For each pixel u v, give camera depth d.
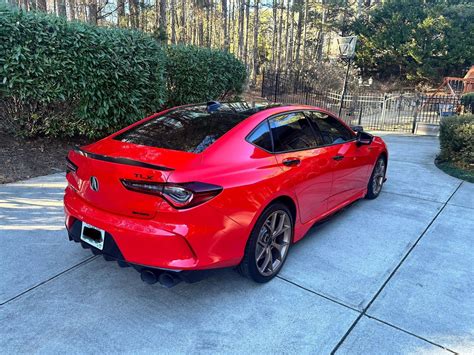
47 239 3.70
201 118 3.28
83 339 2.38
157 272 2.50
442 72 27.08
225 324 2.56
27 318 2.55
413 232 4.19
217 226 2.57
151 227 2.44
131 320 2.57
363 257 3.58
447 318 2.70
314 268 3.35
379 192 5.45
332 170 3.87
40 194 4.88
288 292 2.96
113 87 6.53
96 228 2.66
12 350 2.27
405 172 6.92
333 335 2.49
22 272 3.12
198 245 2.49
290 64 26.98
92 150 2.96
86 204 2.79
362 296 2.94
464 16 28.22
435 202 5.22
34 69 5.61
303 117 3.79
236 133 2.98
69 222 2.95
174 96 9.23
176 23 28.16
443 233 4.17
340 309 2.76
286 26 31.36
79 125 6.78
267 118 3.30
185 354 2.28
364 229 4.24
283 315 2.68
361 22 29.80
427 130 12.48
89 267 3.23
